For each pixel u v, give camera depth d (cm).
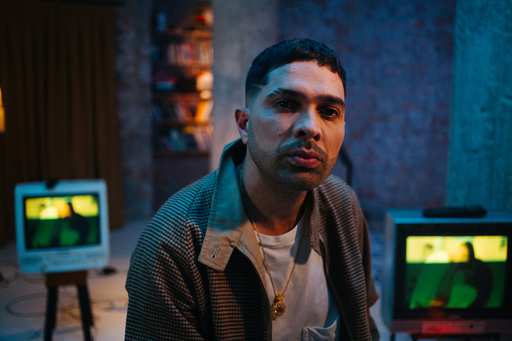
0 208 452
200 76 619
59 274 253
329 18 530
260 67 70
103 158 503
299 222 83
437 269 199
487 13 213
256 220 80
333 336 88
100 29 489
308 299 85
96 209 256
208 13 612
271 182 73
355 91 536
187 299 76
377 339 108
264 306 78
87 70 482
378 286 354
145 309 75
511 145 209
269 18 372
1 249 453
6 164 453
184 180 621
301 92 65
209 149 624
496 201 218
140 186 550
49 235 249
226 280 77
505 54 206
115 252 445
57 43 468
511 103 207
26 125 464
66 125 479
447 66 481
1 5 433
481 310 202
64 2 464
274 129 67
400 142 516
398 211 212
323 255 87
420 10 486
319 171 67
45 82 470
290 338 85
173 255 75
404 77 505
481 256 198
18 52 447
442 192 500
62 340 280
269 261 81
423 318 202
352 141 546
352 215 93
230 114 380
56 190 249
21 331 292
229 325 76
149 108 543
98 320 305
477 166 226
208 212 79
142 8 521
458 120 239
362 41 522
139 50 527
